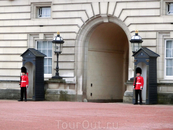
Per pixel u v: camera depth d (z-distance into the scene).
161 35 46.72
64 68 50.69
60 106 38.75
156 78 44.19
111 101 54.88
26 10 52.50
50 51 52.06
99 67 52.91
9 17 53.22
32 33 52.22
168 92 44.72
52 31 51.31
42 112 32.66
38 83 47.78
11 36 53.09
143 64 45.16
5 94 52.41
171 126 25.44
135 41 44.97
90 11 49.53
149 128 24.48
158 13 46.59
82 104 41.78
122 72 56.41
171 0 46.28
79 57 50.34
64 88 49.84
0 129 23.56
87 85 51.06
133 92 43.75
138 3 47.31
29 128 23.95
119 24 48.66
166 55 46.62
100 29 51.22
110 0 48.56
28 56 47.56
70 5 50.53
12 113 31.72
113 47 55.06
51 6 51.47
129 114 31.73
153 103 43.81
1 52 53.41
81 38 50.31
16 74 52.75
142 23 47.09
